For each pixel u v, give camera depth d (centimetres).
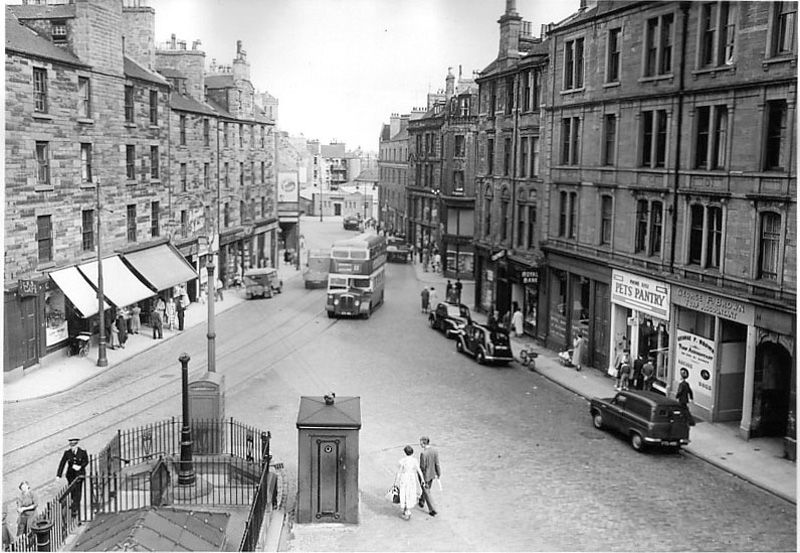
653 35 2392
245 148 4619
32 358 2453
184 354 1477
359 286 3750
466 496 1570
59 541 1248
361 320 3700
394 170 7438
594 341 2717
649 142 2450
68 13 2750
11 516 1438
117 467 1581
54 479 1590
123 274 2938
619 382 2367
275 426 2006
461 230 5241
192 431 1675
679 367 2217
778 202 1853
